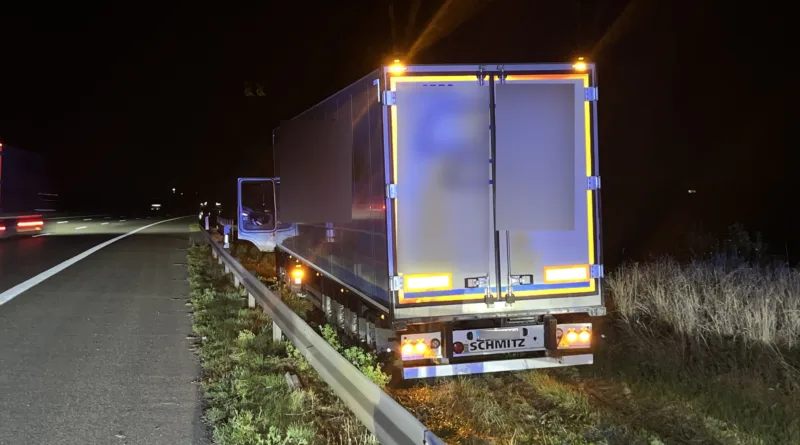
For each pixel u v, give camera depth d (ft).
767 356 20.85
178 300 34.17
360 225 21.85
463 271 19.17
